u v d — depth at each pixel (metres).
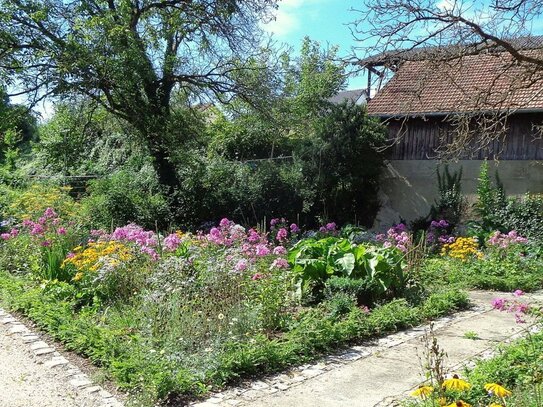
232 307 6.80
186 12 17.89
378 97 19.91
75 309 7.71
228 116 22.56
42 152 21.58
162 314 6.55
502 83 7.66
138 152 20.84
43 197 13.47
